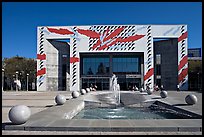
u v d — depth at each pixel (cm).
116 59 6200
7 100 2561
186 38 5859
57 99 1811
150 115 1661
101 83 6181
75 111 1630
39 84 6009
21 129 944
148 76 5828
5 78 7106
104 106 2336
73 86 5906
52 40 6203
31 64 7244
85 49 5909
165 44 6266
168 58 6200
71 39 5944
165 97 2536
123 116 1620
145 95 2920
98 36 5900
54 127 935
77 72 5912
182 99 2362
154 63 6412
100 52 5956
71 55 5931
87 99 2448
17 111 966
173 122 1009
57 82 6309
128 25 5878
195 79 6869
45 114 1277
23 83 7344
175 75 6022
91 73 6197
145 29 5866
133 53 6131
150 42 5859
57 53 6328
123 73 6181
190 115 1338
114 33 5884
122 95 3059
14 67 6969
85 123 998
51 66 6184
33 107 1844
